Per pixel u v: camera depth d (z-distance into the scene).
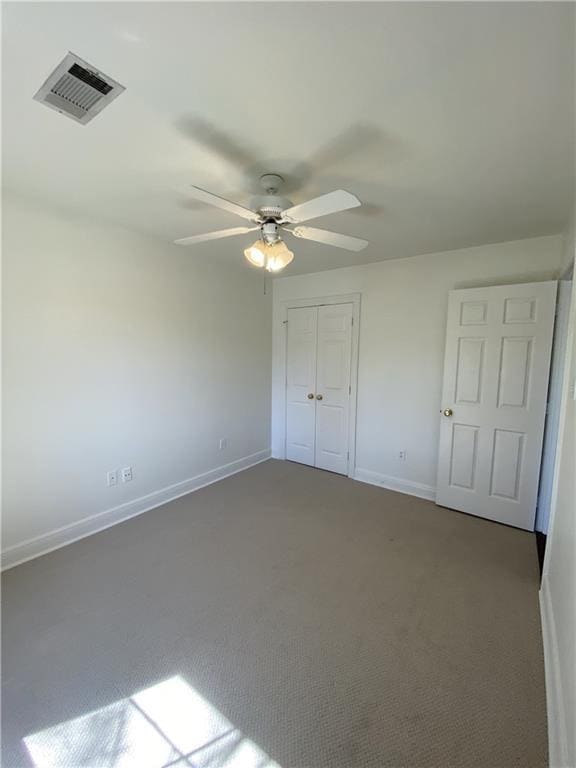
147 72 1.15
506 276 2.86
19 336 2.22
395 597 2.02
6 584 2.09
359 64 1.10
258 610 1.91
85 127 1.45
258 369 4.20
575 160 1.63
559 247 2.64
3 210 2.11
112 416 2.75
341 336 3.81
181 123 1.41
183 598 2.00
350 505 3.20
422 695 1.45
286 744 1.28
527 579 2.19
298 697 1.44
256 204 1.70
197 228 2.70
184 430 3.35
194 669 1.56
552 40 1.00
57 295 2.38
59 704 1.40
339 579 2.17
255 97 1.26
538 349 2.65
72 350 2.48
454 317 2.99
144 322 2.92
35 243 2.25
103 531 2.70
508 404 2.80
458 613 1.90
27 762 1.21
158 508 3.10
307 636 1.74
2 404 2.18
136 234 2.80
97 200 2.20
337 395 3.90
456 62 1.09
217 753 1.25
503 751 1.25
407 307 3.37
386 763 1.22
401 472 3.52
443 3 0.90
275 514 3.01
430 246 2.96
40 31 1.00
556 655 1.46
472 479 3.00
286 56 1.08
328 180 1.84
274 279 4.25
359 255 3.26
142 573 2.21
